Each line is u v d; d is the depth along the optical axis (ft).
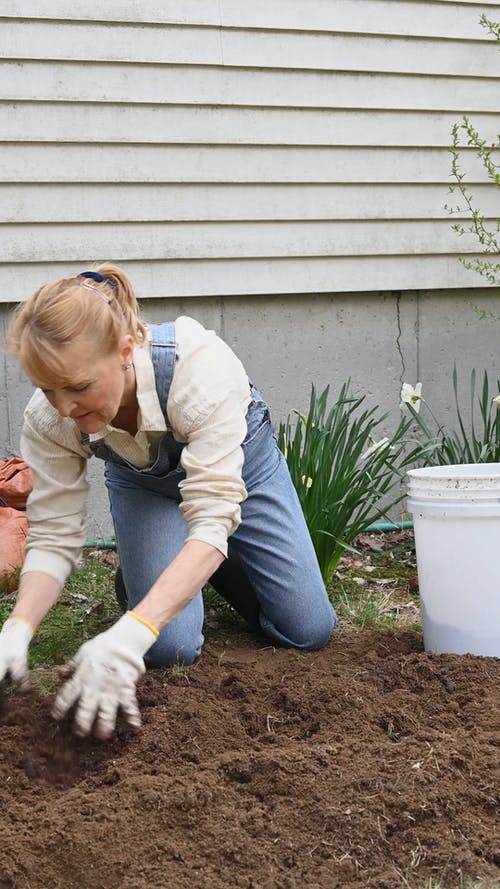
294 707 9.61
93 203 15.33
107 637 7.62
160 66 15.35
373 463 13.97
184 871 7.10
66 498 9.32
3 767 8.41
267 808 7.79
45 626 12.32
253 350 16.67
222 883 7.00
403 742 8.63
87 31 14.85
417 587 14.34
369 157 16.88
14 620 8.66
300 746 8.70
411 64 16.89
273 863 7.23
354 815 7.57
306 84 16.26
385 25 16.61
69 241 15.29
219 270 16.19
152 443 9.40
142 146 15.46
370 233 17.04
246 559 11.32
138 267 15.72
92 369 7.56
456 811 7.72
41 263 15.21
